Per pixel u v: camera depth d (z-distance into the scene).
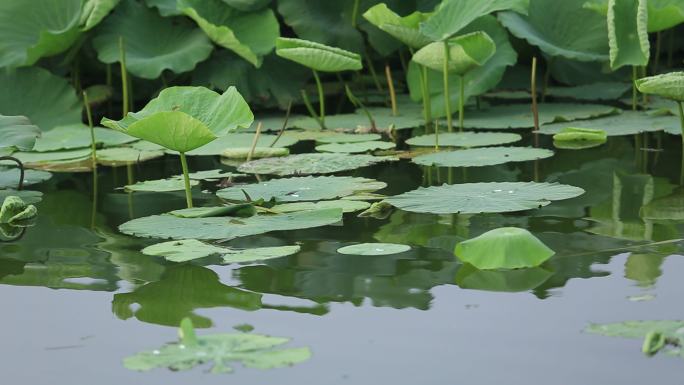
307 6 7.70
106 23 7.23
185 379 2.36
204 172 5.18
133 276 3.26
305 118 7.15
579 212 3.99
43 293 3.11
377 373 2.38
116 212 4.28
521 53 8.15
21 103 6.68
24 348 2.64
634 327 2.62
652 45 9.23
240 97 4.10
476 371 2.38
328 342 2.59
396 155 5.56
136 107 7.70
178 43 7.35
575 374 2.34
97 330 2.75
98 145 6.12
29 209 4.23
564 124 6.41
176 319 2.82
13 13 6.98
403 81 8.76
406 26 6.49
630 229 3.68
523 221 3.86
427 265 3.29
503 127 6.38
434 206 4.05
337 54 6.09
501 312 2.79
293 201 4.31
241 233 3.71
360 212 4.10
